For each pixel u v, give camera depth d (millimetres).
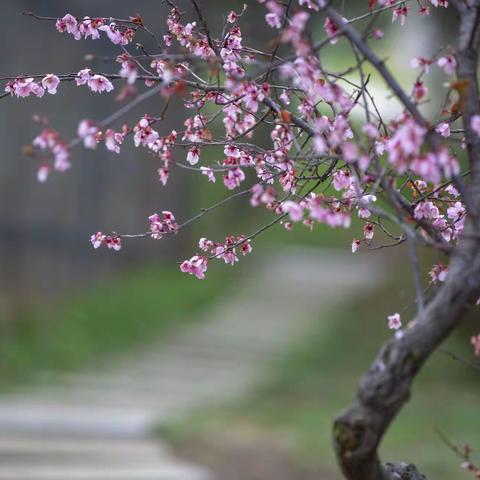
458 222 3607
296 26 2713
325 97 3055
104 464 10703
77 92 18719
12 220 18703
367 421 2447
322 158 3268
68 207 19859
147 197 22031
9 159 18516
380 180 2766
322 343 18250
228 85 3102
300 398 14594
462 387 15727
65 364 15477
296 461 11031
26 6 18094
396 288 21453
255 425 12641
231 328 18969
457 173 2645
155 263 22469
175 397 13953
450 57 2969
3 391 13547
